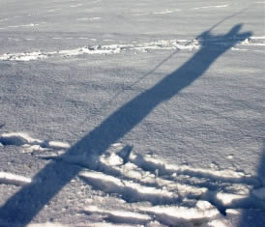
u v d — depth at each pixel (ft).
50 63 22.18
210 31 29.12
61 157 11.07
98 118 13.48
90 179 9.93
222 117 12.98
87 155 11.05
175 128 12.35
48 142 11.93
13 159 10.93
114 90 16.42
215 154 10.61
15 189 9.57
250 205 8.61
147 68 19.70
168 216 8.45
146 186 9.34
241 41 24.95
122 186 9.55
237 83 16.47
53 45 27.55
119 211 8.62
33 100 15.74
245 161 10.14
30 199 9.17
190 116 13.23
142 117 13.38
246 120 12.60
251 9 39.68
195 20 35.06
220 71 18.43
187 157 10.57
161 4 49.90
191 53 22.39
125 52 23.76
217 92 15.47
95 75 18.97
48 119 13.62
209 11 40.65
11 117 13.99
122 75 18.67
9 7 60.29
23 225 8.36
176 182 9.44
